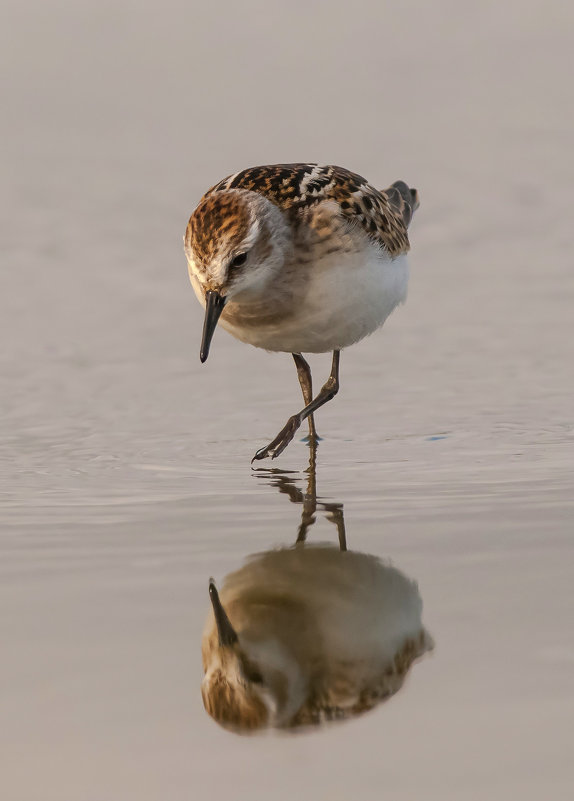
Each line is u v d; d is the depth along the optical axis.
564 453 12.02
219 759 6.25
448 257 18.56
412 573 8.77
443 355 15.40
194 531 9.91
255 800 5.87
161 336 16.12
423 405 13.84
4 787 5.98
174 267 18.31
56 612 8.11
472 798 5.82
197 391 14.44
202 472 11.78
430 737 6.39
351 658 7.51
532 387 14.29
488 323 16.33
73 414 13.61
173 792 5.94
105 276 18.00
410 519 10.06
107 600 8.35
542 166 21.64
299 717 6.77
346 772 6.11
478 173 21.30
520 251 18.69
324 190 11.73
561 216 19.86
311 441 12.81
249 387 14.63
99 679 7.11
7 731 6.49
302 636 7.83
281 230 11.26
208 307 10.95
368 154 21.80
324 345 12.19
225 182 12.03
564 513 10.05
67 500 10.80
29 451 12.41
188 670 7.25
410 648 7.50
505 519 9.94
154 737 6.47
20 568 8.99
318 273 11.44
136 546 9.53
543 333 15.95
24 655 7.40
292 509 10.48
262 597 8.45
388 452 12.31
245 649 7.64
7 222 19.58
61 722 6.59
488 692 6.83
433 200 20.34
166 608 8.23
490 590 8.37
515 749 6.24
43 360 15.24
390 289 12.26
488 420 13.26
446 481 11.18
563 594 8.25
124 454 12.36
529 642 7.47
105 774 6.10
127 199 20.42
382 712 6.75
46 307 16.94
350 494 10.90
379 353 15.59
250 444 12.77
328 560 9.13
